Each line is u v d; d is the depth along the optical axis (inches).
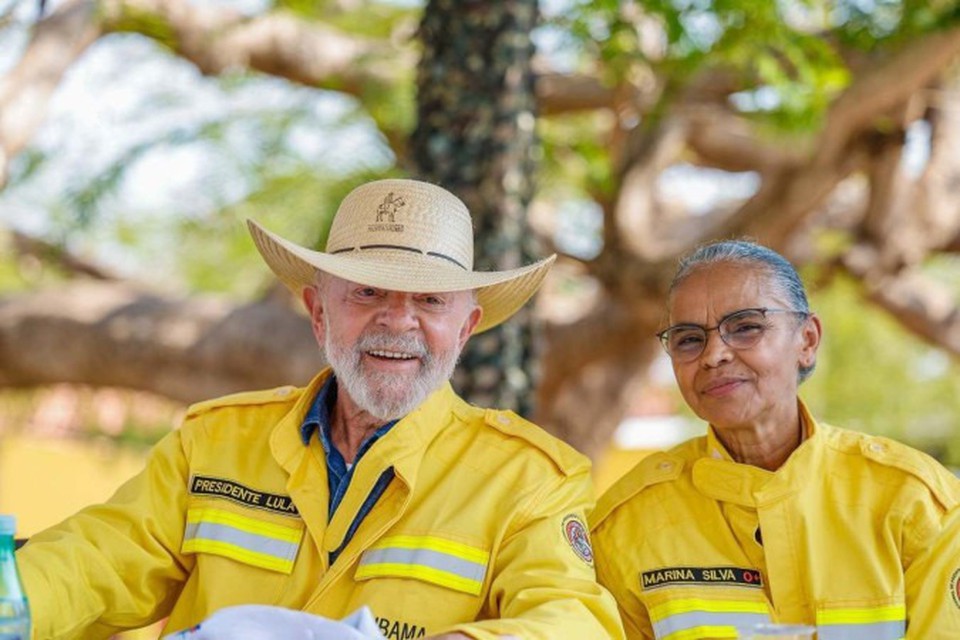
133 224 529.0
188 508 162.2
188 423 167.5
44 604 149.8
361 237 158.7
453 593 151.2
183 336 398.9
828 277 430.0
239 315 400.2
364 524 155.1
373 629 122.5
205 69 387.9
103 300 409.7
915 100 377.1
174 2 377.4
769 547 164.7
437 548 152.1
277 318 400.2
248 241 482.3
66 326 405.4
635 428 725.9
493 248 268.8
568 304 410.3
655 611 166.6
